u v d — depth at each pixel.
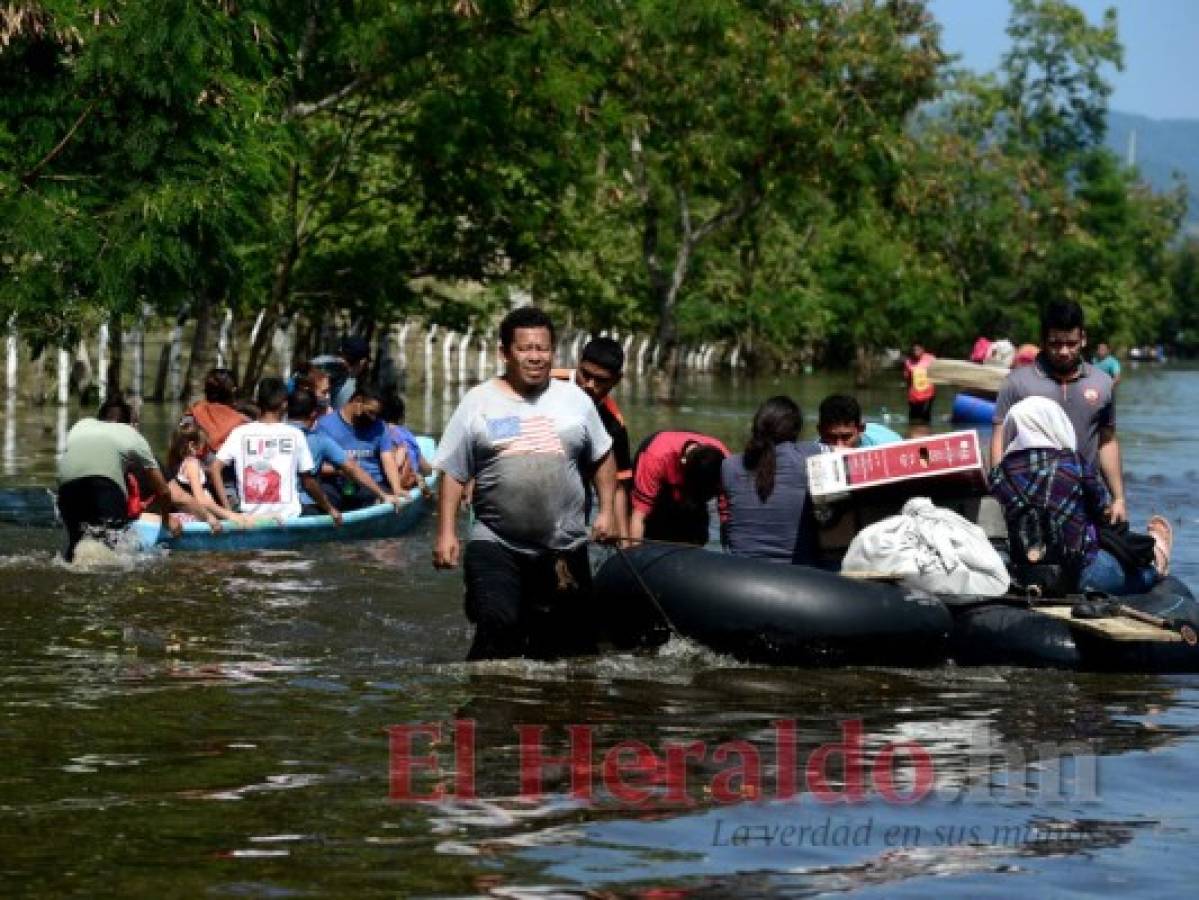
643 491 11.44
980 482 11.26
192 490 15.44
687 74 40.00
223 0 19.78
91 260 17.52
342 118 30.08
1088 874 6.39
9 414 28.70
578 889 6.12
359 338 19.19
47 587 12.75
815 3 42.09
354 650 10.66
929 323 69.25
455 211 30.47
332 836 6.69
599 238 46.84
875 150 41.88
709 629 10.45
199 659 10.23
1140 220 106.94
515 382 10.00
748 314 61.28
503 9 27.38
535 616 10.29
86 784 7.37
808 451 11.42
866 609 10.33
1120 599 11.16
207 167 18.28
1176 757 8.21
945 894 6.13
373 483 16.69
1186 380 79.94
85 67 17.47
